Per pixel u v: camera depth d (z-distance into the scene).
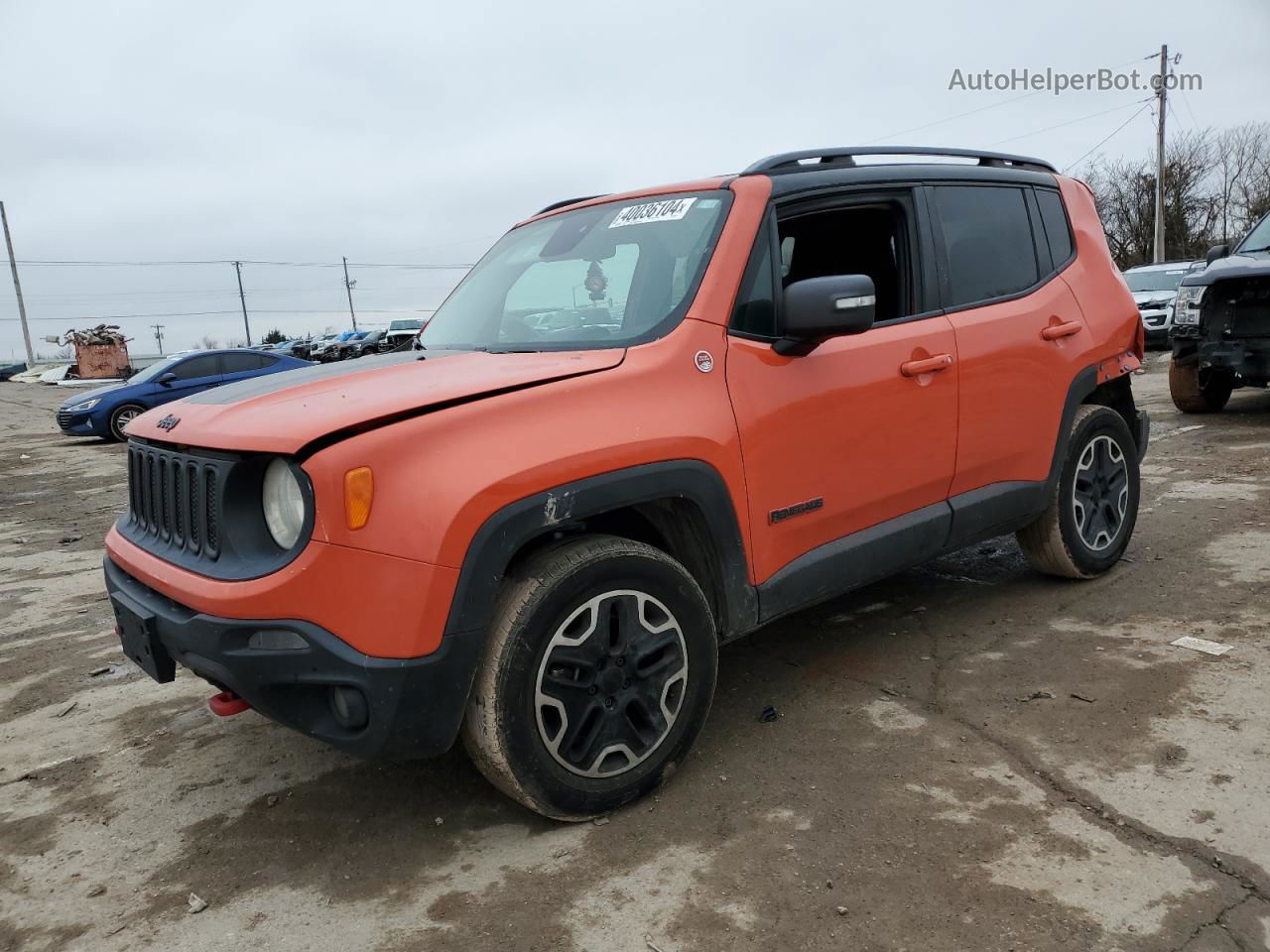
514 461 2.40
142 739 3.48
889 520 3.43
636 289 3.11
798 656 3.81
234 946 2.25
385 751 2.34
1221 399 9.16
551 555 2.55
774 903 2.25
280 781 3.07
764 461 2.95
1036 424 3.92
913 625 4.07
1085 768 2.76
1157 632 3.75
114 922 2.38
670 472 2.68
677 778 2.88
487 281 3.86
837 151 3.41
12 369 58.81
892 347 3.36
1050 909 2.15
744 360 2.95
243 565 2.37
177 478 2.64
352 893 2.43
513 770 2.47
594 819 2.69
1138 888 2.20
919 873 2.32
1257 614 3.86
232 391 2.91
